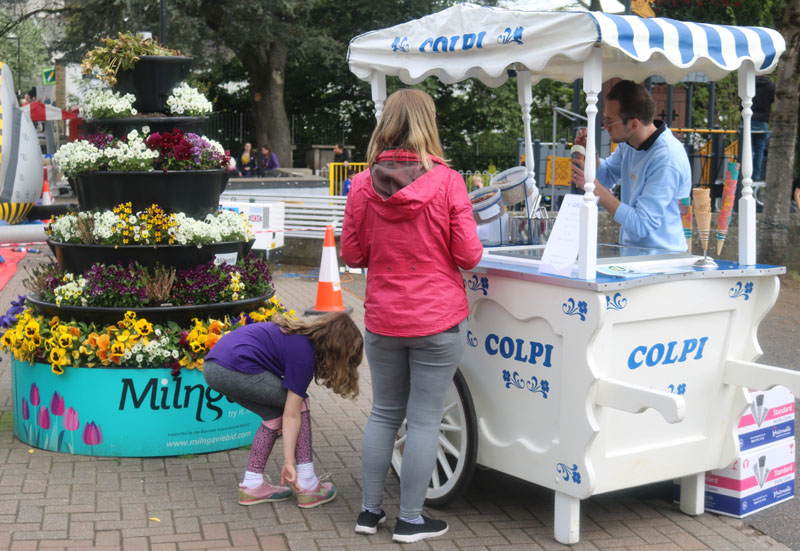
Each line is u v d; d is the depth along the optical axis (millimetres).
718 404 4250
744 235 4258
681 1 13500
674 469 4152
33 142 12180
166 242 4938
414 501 3945
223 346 4266
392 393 4004
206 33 27078
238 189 18172
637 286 3781
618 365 3863
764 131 12789
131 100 5105
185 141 4996
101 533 3949
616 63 5121
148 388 4875
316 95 37000
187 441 4988
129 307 4883
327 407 6070
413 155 3779
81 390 4871
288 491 4430
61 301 4891
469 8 4242
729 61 4051
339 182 16594
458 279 3883
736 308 4203
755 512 4473
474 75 4719
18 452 4980
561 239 3854
